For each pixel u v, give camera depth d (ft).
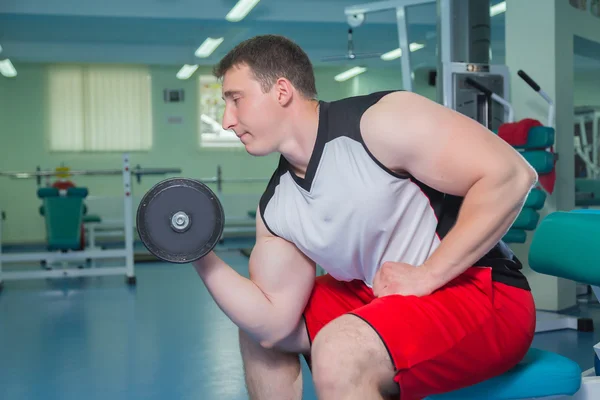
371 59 30.66
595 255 3.90
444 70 10.67
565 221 4.20
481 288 3.64
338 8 23.49
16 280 18.94
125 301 14.97
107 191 30.81
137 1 22.11
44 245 29.81
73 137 30.35
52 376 8.86
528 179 3.48
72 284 17.92
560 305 13.01
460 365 3.39
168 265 22.26
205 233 3.71
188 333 11.46
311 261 4.12
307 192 3.77
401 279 3.50
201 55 26.61
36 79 29.99
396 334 3.18
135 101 30.94
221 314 13.20
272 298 4.04
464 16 11.17
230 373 8.84
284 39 3.81
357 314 3.28
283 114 3.74
